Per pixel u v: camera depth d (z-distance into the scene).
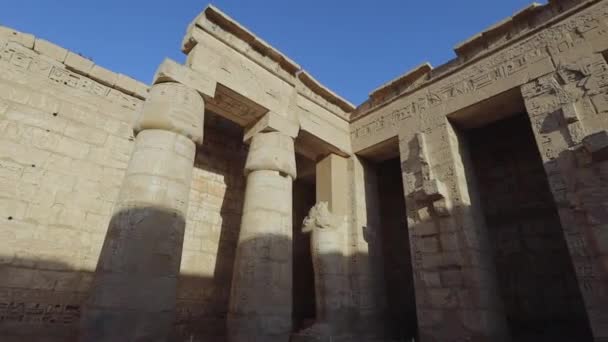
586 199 7.43
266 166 9.77
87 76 10.21
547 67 8.98
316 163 13.65
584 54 8.45
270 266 8.55
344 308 10.59
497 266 11.64
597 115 7.83
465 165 10.77
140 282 6.41
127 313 6.12
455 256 9.23
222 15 9.72
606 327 6.66
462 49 11.04
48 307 8.15
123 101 10.80
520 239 11.45
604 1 8.55
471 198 10.26
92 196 9.48
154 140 7.57
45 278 8.28
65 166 9.21
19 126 8.73
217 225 12.42
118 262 6.39
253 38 10.42
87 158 9.65
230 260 12.38
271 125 10.16
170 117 7.80
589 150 7.45
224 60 9.63
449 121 10.93
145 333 6.18
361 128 13.46
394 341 10.60
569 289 10.10
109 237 6.68
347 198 12.81
